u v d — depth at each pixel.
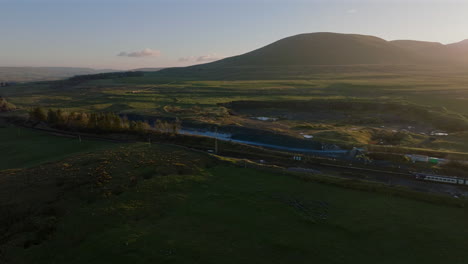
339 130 97.94
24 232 35.47
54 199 41.81
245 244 32.66
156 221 37.22
